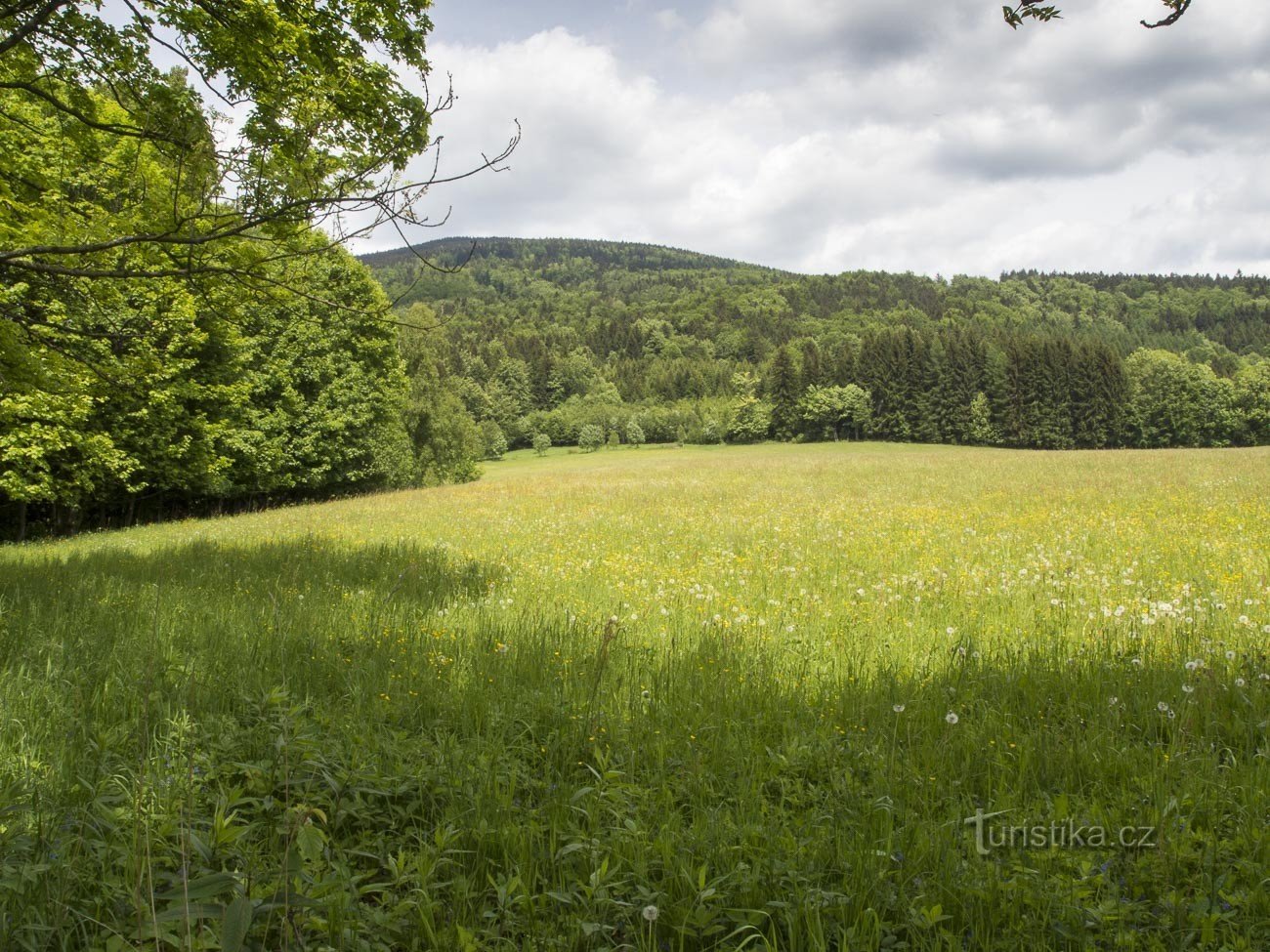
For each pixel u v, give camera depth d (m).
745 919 2.65
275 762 3.54
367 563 11.20
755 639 6.56
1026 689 4.95
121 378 9.97
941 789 3.59
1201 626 6.40
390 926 2.44
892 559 11.20
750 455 79.88
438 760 3.78
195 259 7.28
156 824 2.95
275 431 33.84
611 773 3.40
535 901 2.77
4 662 5.30
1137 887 2.81
